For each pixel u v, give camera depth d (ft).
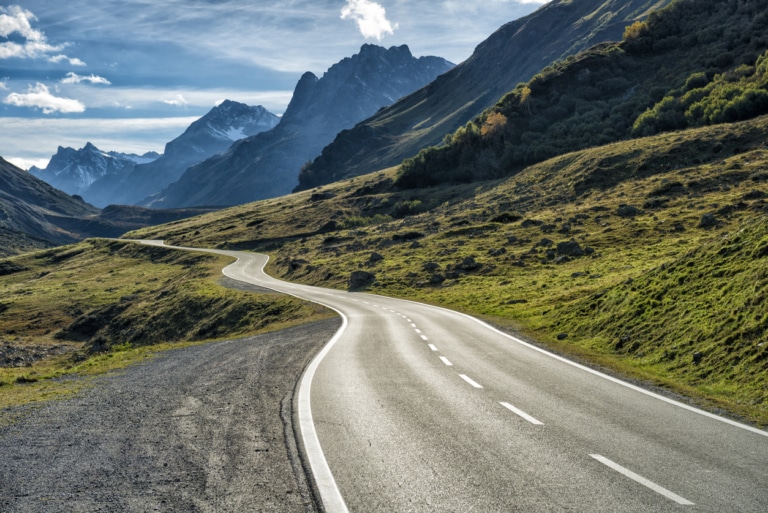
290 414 34.30
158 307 231.30
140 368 59.57
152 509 19.80
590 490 21.81
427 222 379.76
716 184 256.32
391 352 64.54
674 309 63.05
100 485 22.25
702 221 197.77
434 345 70.59
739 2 629.92
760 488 21.99
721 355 47.55
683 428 31.27
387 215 521.65
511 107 649.20
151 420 32.96
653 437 29.37
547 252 202.39
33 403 40.75
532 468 24.44
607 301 80.38
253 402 37.65
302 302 171.73
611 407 36.63
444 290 172.96
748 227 71.36
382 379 47.09
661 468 24.40
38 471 24.17
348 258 285.43
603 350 64.13
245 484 22.22
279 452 26.45
